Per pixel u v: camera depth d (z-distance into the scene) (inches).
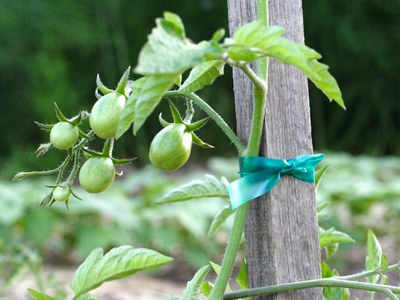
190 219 267.4
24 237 264.1
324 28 616.7
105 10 634.8
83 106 629.0
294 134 72.7
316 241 73.4
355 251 293.4
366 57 620.1
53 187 62.8
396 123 636.1
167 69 47.7
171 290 211.0
